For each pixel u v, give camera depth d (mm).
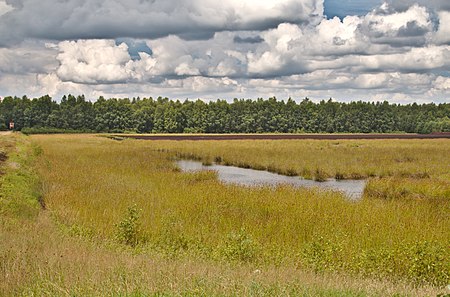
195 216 16797
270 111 132375
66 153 43219
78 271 7980
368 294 7371
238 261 11086
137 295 6512
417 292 8281
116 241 13195
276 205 18391
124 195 20531
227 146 56531
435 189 23359
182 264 9484
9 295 6930
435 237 13867
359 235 14227
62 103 126812
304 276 9039
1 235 10422
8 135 64438
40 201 19359
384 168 33812
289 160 39000
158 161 38312
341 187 27375
